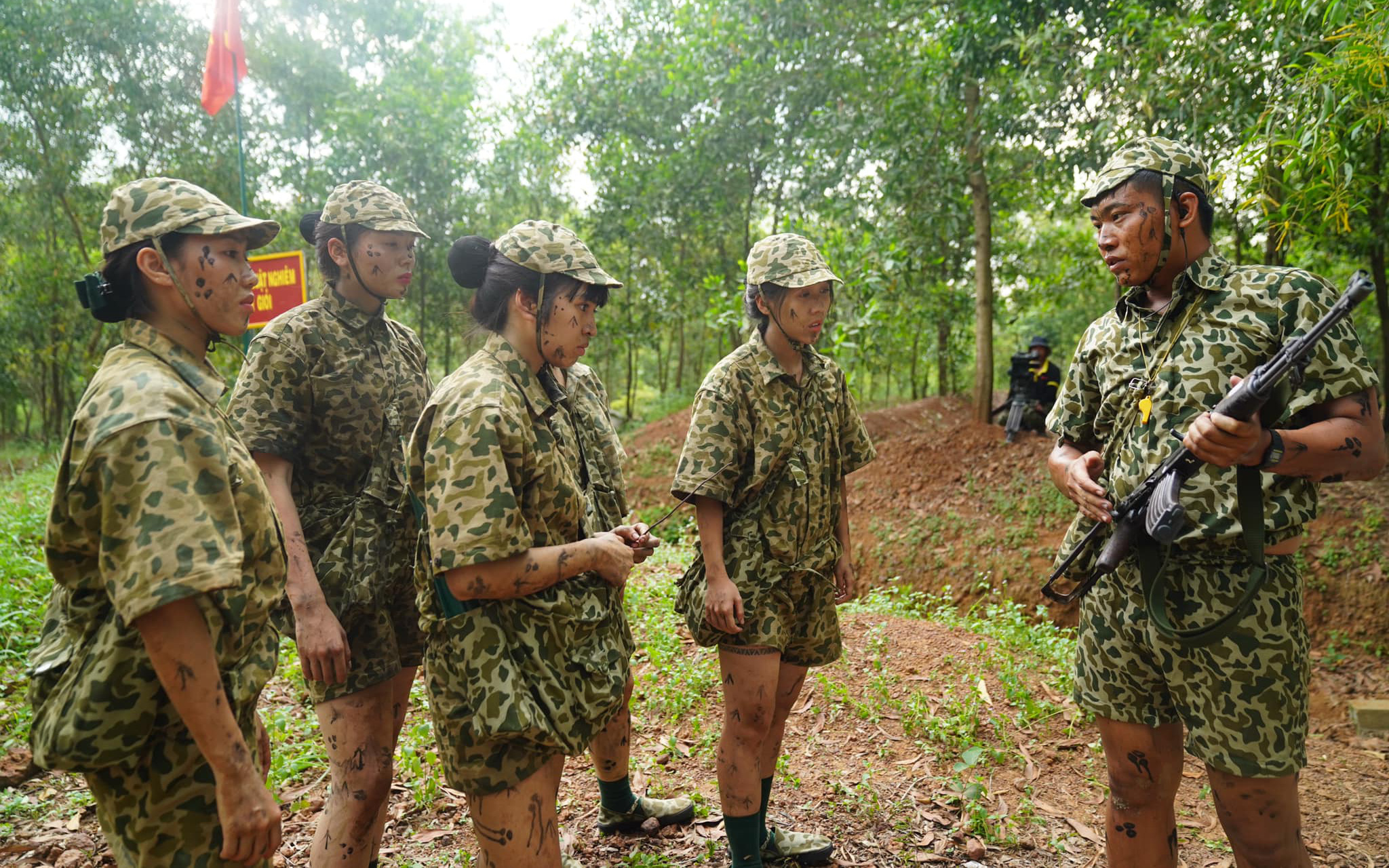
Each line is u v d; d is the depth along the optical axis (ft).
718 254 49.19
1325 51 18.89
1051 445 33.09
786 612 8.83
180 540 4.76
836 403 9.23
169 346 5.49
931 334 47.96
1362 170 21.36
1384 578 22.67
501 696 6.29
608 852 9.50
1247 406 5.89
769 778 9.46
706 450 8.47
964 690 14.10
